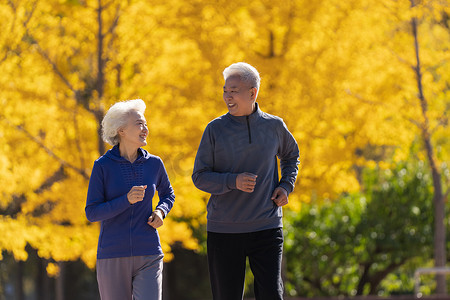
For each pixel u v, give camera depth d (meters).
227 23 16.05
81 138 16.11
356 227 27.28
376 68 16.84
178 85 15.83
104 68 15.74
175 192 15.80
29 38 16.19
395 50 17.14
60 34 16.17
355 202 27.56
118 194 5.95
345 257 27.39
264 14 16.16
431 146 18.34
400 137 17.62
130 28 15.88
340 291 28.83
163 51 15.91
